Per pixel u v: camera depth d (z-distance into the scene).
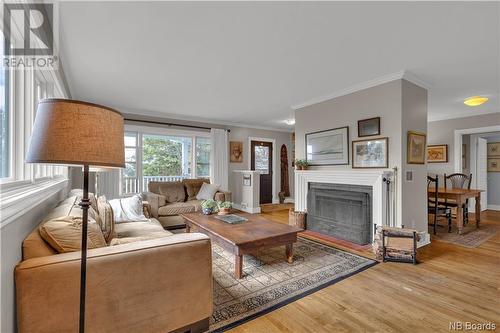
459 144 5.66
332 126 4.12
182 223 4.40
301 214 4.36
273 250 3.27
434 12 1.97
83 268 1.07
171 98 4.36
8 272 1.05
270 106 4.91
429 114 5.54
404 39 2.39
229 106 4.95
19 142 1.54
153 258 1.39
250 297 2.08
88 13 1.96
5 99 1.45
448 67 3.04
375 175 3.31
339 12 1.97
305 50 2.61
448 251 3.21
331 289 2.22
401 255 2.85
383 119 3.40
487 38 2.37
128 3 1.85
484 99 3.63
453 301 2.02
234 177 6.76
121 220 3.04
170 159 5.91
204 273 1.57
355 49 2.59
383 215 3.24
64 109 0.95
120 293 1.29
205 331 1.63
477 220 4.49
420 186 3.50
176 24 2.13
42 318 1.12
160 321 1.41
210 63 2.93
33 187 1.59
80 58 2.78
